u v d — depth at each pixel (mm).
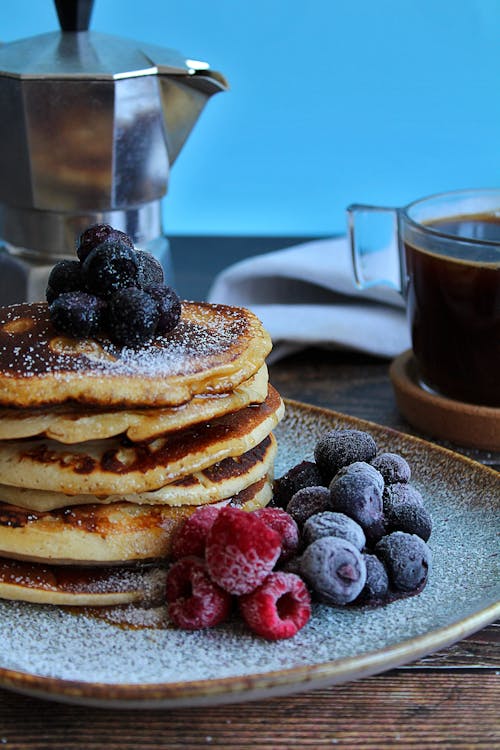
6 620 522
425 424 687
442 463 612
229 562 511
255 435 557
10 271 777
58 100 709
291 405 664
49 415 528
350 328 774
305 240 1086
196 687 474
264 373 572
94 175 734
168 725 499
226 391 538
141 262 561
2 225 776
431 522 561
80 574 536
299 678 479
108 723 499
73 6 745
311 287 832
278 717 502
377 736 496
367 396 744
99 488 527
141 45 757
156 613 525
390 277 793
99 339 542
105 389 519
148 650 508
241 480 554
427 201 716
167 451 538
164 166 769
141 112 730
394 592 535
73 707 504
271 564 514
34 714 501
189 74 729
